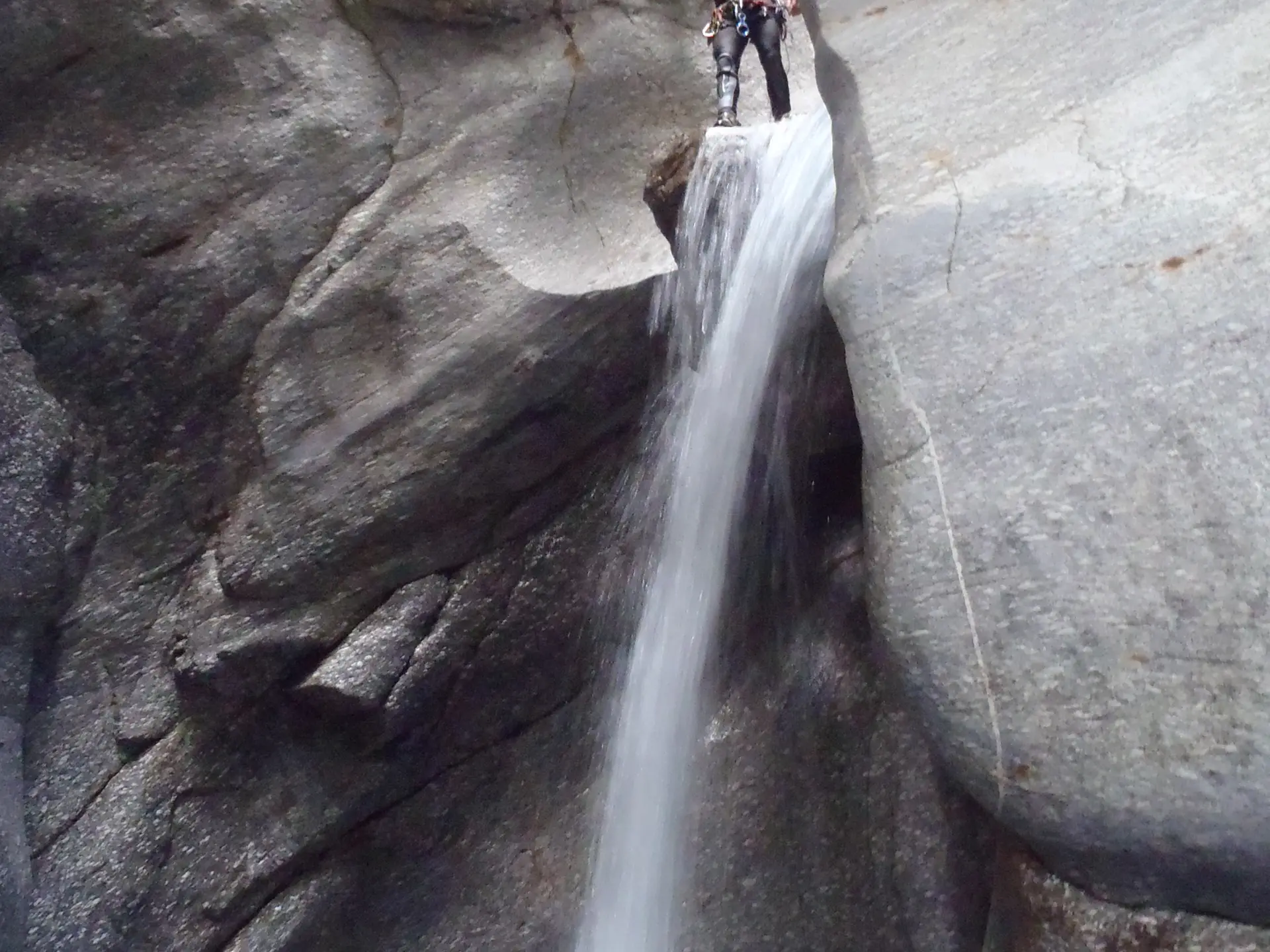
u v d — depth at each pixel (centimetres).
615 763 325
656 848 296
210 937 308
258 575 334
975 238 169
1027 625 146
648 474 342
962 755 151
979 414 158
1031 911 151
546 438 338
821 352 283
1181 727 132
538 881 314
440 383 339
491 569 339
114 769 330
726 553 314
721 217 330
